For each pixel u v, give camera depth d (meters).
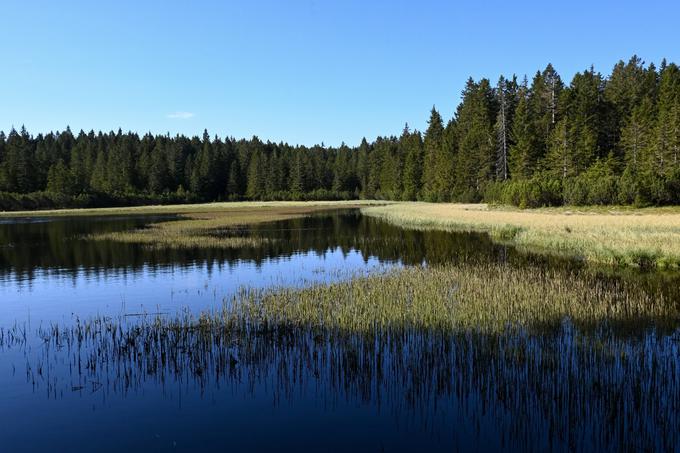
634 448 6.63
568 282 16.64
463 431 7.33
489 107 88.00
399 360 9.98
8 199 84.88
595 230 29.75
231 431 7.57
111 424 7.87
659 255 21.56
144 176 115.75
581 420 7.42
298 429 7.57
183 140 137.75
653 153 62.25
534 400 8.11
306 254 27.86
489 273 18.89
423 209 63.31
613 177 52.12
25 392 9.11
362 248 29.86
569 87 78.62
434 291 15.14
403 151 113.19
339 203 100.94
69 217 66.50
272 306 14.09
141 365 10.27
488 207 63.03
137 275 21.95
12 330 13.36
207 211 78.88
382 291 15.48
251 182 122.69
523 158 71.19
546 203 55.62
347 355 10.30
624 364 9.40
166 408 8.38
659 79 86.00
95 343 11.90
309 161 126.88
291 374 9.59
